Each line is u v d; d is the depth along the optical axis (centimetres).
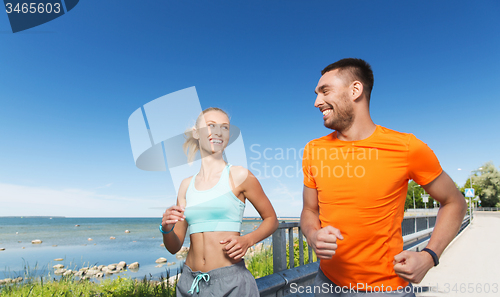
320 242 109
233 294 133
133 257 1775
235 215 146
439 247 113
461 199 125
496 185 8462
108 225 7744
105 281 459
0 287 427
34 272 535
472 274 502
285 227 275
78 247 2584
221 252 140
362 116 129
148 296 343
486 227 1872
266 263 476
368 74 129
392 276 124
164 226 141
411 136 123
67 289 419
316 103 134
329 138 144
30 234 4469
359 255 127
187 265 150
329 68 135
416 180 125
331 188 132
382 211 123
